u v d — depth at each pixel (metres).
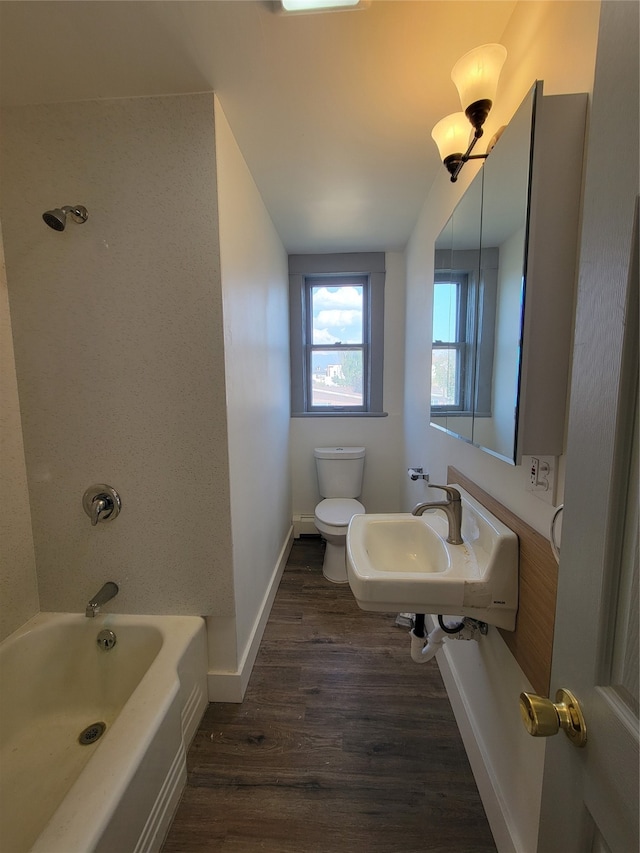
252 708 1.46
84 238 1.29
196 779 1.20
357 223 2.25
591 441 0.46
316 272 2.81
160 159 1.24
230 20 0.93
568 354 0.78
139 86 1.17
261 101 1.23
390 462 2.98
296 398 2.97
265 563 2.02
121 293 1.30
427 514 1.54
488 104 0.89
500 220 0.93
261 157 1.55
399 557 1.42
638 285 0.39
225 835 1.05
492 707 1.12
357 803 1.14
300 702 1.49
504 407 0.90
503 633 1.05
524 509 0.95
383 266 2.78
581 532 0.48
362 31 0.97
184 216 1.26
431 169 1.66
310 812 1.11
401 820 1.09
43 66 1.08
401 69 1.10
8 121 1.25
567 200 0.74
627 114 0.40
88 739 1.27
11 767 1.17
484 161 1.06
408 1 0.90
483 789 1.13
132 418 1.37
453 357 1.38
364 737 1.35
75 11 0.91
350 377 3.02
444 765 1.25
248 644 1.62
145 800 0.93
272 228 2.19
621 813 0.39
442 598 1.01
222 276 1.29
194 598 1.44
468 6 0.92
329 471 2.83
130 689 1.38
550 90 0.82
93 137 1.24
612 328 0.42
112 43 1.00
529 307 0.78
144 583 1.45
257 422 1.82
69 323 1.33
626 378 0.40
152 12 0.91
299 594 2.28
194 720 1.35
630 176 0.40
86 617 1.42
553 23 0.80
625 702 0.41
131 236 1.28
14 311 1.33
